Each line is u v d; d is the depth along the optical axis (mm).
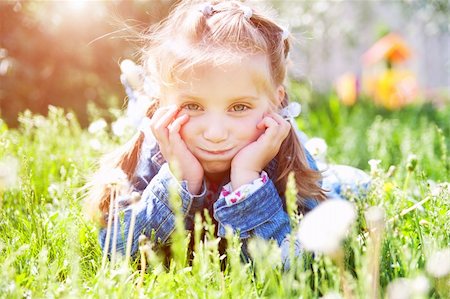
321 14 6742
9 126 5121
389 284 1512
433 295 1518
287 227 1970
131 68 2865
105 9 4980
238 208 1922
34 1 5047
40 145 3115
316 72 7379
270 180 1983
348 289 1422
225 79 1917
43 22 5109
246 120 1972
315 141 2658
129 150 2207
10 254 1783
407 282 1478
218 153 1968
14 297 1511
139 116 2816
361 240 1873
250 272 1772
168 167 1961
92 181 2203
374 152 3775
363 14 7785
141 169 2168
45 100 5270
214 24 2016
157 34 2193
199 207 1971
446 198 1933
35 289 1621
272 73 2064
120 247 1981
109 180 1771
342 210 1264
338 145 4359
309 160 2371
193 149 1988
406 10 7445
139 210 1972
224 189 1971
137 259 1873
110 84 5215
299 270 1552
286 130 2012
